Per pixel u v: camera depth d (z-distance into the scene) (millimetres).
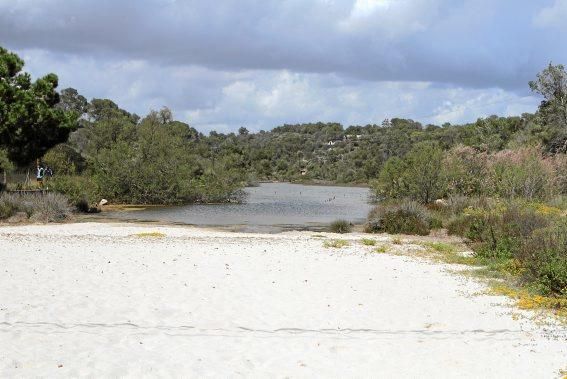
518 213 18391
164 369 6773
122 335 8055
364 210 36156
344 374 6742
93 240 17547
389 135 116250
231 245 16969
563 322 9016
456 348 7727
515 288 11375
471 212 22984
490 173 31719
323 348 7680
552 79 43406
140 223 26453
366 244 18000
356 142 124062
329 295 10602
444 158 33875
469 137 76500
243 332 8328
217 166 45938
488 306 9992
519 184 28891
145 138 41875
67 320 8664
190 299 10070
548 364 7098
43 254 14273
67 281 11172
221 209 36500
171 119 56531
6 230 21406
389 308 9789
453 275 12750
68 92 125562
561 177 30922
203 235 20938
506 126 71688
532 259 12305
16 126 28078
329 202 44312
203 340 7926
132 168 39781
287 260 14219
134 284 11078
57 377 6441
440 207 27281
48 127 29422
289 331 8406
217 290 10773
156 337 8008
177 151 42156
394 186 37281
